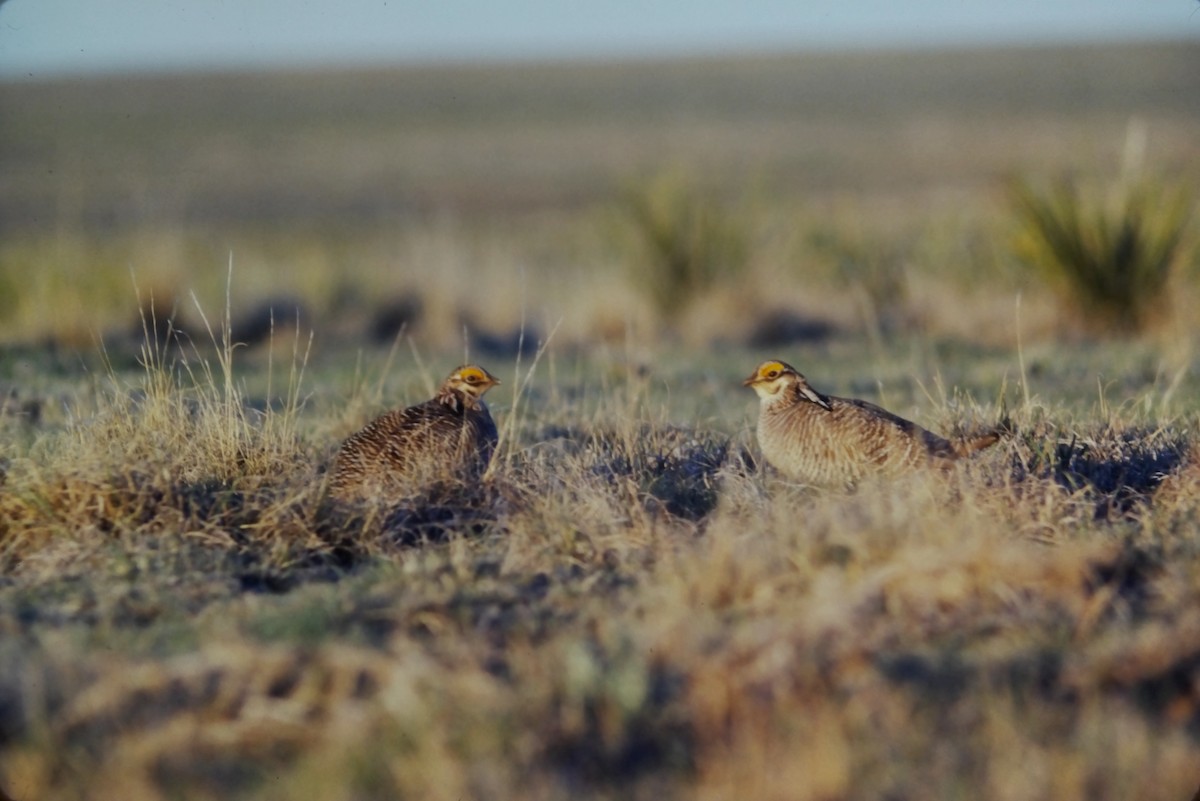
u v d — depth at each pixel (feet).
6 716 47.47
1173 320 135.95
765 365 77.66
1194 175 158.71
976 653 50.65
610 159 487.61
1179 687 48.44
